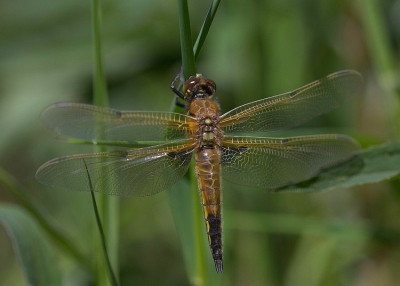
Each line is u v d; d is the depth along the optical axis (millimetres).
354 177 972
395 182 998
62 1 1047
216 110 985
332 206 1035
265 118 985
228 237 1021
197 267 977
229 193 1033
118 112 968
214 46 1036
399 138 1004
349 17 1035
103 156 968
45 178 962
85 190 964
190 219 976
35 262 971
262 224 1011
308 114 984
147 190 970
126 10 1044
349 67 1039
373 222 1026
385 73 1006
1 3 1047
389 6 1043
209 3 1040
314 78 1031
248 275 1021
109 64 1045
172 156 975
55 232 985
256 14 1023
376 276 1026
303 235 1024
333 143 976
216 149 982
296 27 1023
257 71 1023
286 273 1023
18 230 972
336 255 1021
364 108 1039
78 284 1022
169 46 1045
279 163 979
